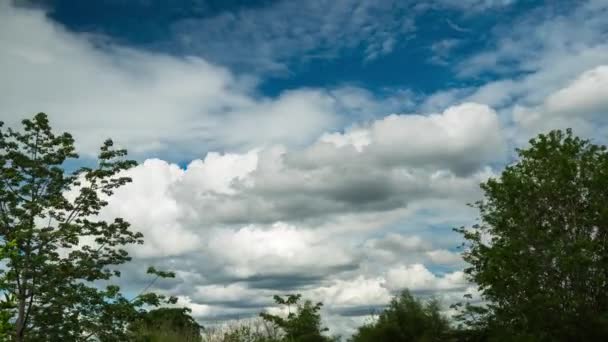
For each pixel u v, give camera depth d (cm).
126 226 2064
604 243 2662
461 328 3114
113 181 2077
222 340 2838
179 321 2864
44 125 2034
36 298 1853
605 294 2653
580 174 2822
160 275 2034
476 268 3019
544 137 2934
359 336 3219
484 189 3045
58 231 1888
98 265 1984
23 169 1973
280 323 3491
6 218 1859
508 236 2852
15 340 1738
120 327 1973
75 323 1856
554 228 2708
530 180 2844
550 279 2672
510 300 2770
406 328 3155
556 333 2588
